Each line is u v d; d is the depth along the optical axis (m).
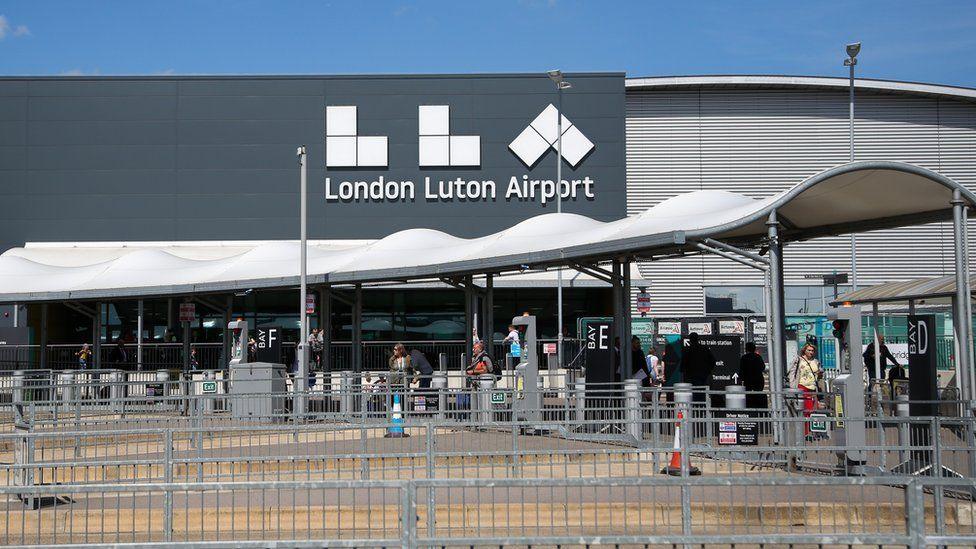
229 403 19.00
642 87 47.50
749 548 9.38
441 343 36.00
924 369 13.55
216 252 45.19
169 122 46.78
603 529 10.12
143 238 46.47
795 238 22.50
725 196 22.94
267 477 12.93
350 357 35.56
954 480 6.56
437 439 15.40
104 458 14.77
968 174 48.00
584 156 46.81
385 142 46.81
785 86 47.59
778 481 6.80
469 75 46.94
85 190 46.56
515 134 46.97
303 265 27.14
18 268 35.25
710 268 47.00
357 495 11.64
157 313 44.06
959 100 48.12
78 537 10.31
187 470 11.57
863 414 13.47
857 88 47.69
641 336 36.97
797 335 33.78
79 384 19.50
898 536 6.10
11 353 32.62
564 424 12.14
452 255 27.03
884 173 17.12
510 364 30.09
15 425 13.73
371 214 46.66
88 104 46.75
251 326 44.25
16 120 46.62
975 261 47.06
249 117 46.84
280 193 46.72
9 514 10.70
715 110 47.97
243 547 6.17
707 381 20.55
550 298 44.66
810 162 47.88
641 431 14.06
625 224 23.17
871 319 36.25
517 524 10.37
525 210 46.81
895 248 47.19
